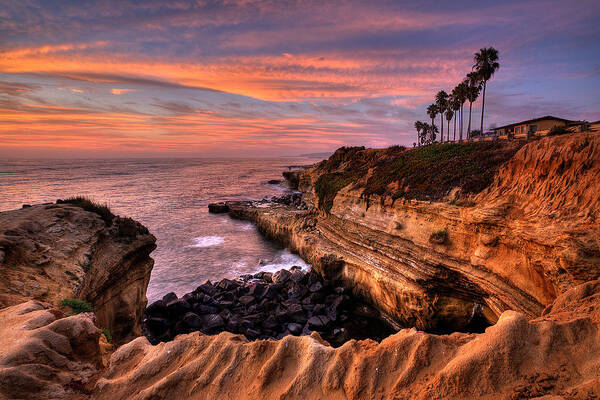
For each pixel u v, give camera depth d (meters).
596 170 14.28
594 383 4.46
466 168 25.22
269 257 42.44
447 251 21.16
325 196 43.34
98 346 7.69
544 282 15.15
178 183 137.12
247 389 6.30
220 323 24.66
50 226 17.72
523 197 17.70
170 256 42.59
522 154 19.28
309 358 6.62
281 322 25.86
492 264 18.03
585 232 12.74
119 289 19.53
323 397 5.95
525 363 5.36
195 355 7.14
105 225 20.92
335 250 32.75
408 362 6.16
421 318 22.59
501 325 6.00
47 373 6.00
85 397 6.12
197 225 60.84
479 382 5.25
